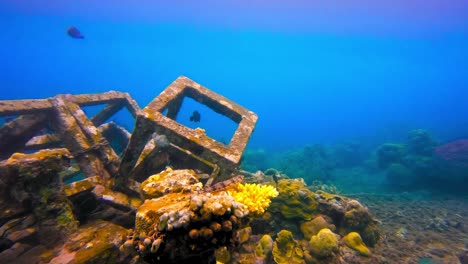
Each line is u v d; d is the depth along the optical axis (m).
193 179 3.99
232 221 2.23
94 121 9.47
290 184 7.29
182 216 2.05
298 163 20.12
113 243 4.19
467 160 16.12
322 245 5.71
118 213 5.66
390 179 17.25
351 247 6.28
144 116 5.22
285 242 5.89
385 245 7.45
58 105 6.89
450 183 15.76
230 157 5.18
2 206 4.51
